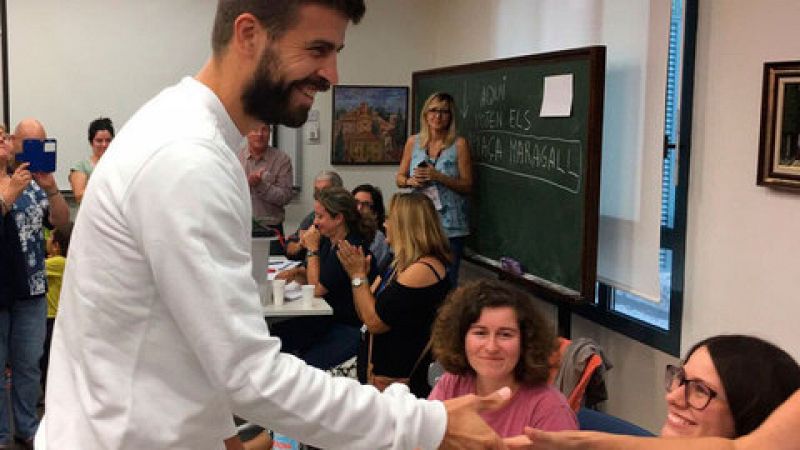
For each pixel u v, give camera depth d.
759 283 2.64
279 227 5.34
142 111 1.03
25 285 3.36
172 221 0.92
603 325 3.54
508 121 3.97
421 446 1.00
